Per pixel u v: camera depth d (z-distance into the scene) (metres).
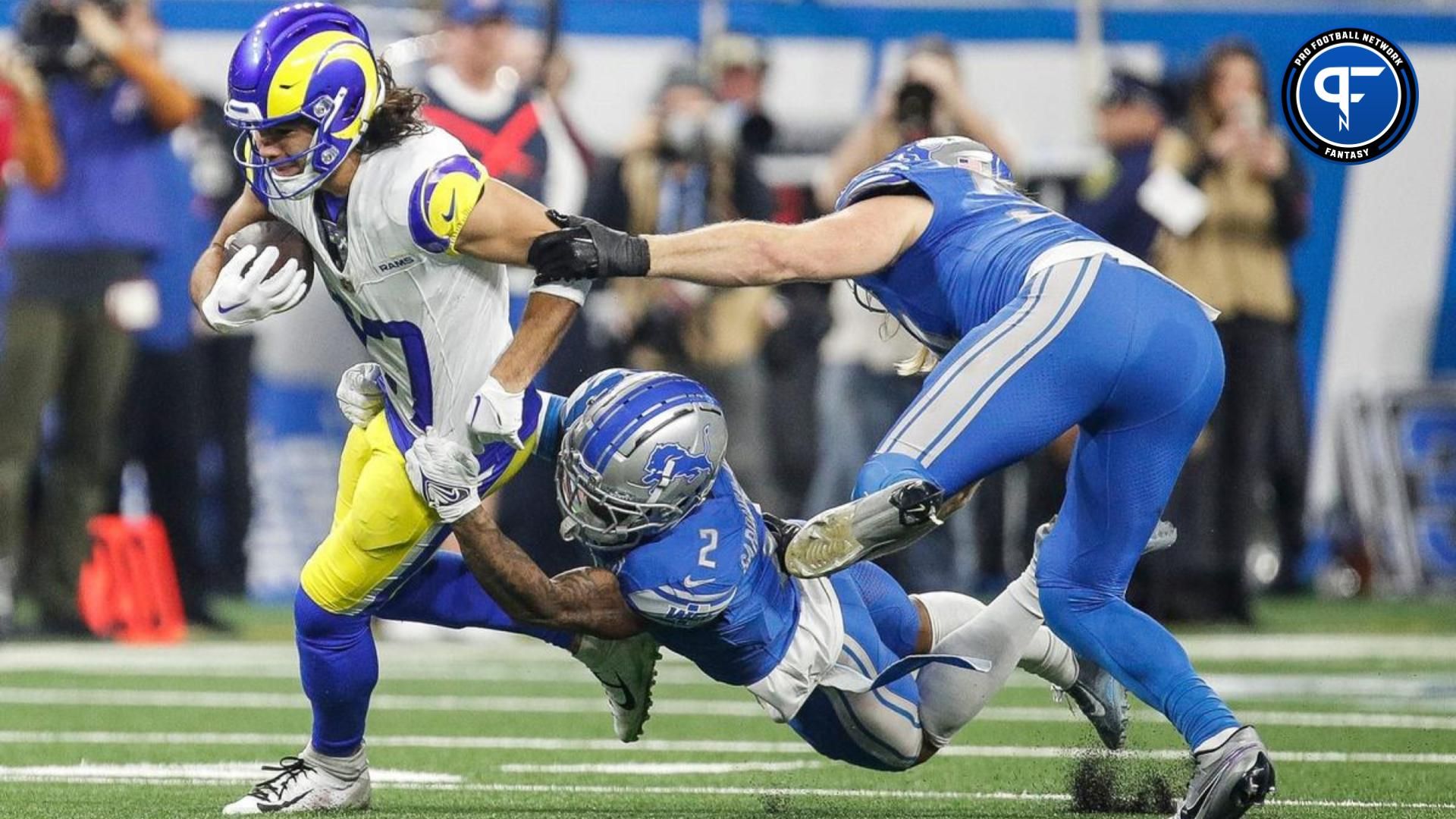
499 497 37.31
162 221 35.16
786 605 15.50
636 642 16.02
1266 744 20.86
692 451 14.81
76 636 35.41
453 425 15.32
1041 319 14.52
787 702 15.56
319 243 14.98
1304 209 37.75
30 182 33.19
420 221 14.48
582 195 33.25
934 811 16.30
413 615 16.27
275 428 41.72
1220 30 42.97
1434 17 44.06
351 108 14.45
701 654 15.55
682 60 39.94
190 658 32.03
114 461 37.66
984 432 14.40
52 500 35.19
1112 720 16.67
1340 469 45.03
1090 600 15.12
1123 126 34.41
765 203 35.28
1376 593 44.53
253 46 14.36
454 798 17.11
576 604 15.15
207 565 41.41
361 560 15.52
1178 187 33.88
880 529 14.16
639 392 14.93
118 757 20.05
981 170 15.87
